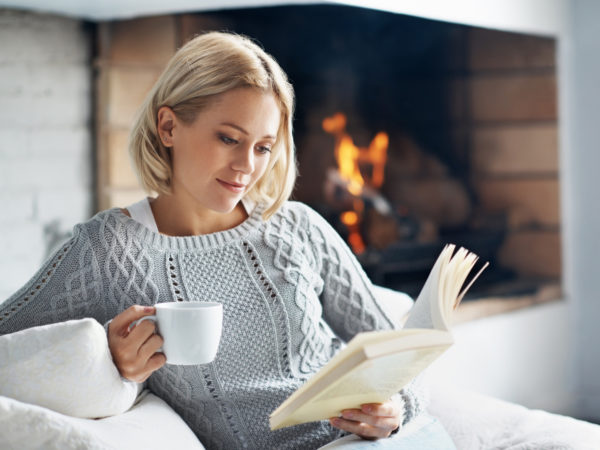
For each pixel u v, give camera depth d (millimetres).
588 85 3141
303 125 3031
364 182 3303
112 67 2215
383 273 2697
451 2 2555
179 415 1186
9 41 2014
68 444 914
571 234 3197
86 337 958
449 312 1061
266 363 1202
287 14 2762
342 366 869
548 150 3162
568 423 1346
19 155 2057
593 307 3199
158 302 1154
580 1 3127
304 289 1250
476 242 3096
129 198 2281
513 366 2922
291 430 1208
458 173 3361
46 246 2137
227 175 1102
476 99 3287
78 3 2064
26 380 943
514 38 3158
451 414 1428
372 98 3246
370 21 3055
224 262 1211
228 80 1079
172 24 2332
